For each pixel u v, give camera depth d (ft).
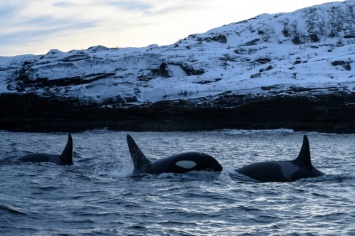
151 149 146.00
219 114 242.17
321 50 342.23
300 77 273.54
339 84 249.55
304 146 76.23
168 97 268.82
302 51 353.10
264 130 233.96
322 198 61.98
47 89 284.00
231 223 50.75
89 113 258.16
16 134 237.45
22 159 92.22
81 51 395.96
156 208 56.85
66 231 47.50
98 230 48.03
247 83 264.72
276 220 51.90
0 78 380.58
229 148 152.87
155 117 249.55
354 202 59.88
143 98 272.72
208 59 339.98
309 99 232.73
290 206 57.88
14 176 76.74
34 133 245.65
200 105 245.45
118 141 184.24
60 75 338.54
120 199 61.00
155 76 338.95
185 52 373.20
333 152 137.18
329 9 401.70
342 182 71.87
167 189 66.85
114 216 53.11
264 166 75.77
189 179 74.02
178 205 58.29
